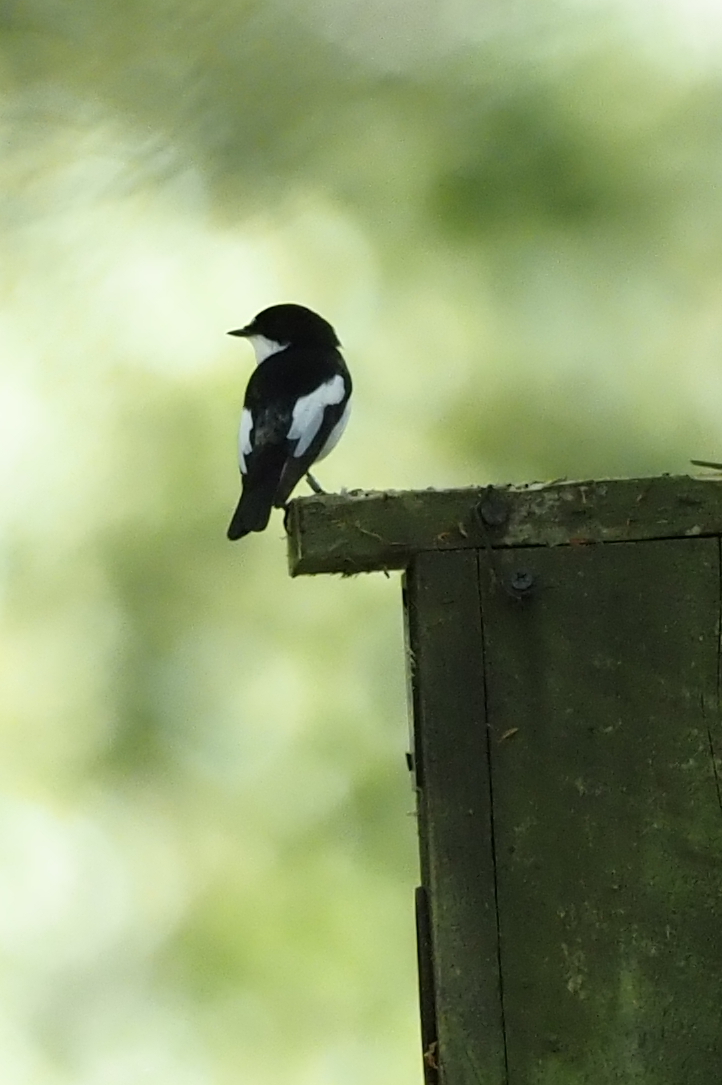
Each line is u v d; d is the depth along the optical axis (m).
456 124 13.74
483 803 6.25
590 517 6.38
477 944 6.18
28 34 13.52
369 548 6.40
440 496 6.42
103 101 13.53
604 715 6.29
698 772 6.24
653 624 6.32
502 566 6.37
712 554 6.36
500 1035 6.12
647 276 13.41
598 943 6.16
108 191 13.45
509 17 13.94
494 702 6.30
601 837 6.22
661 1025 6.11
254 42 13.60
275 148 13.65
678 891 6.18
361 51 13.79
